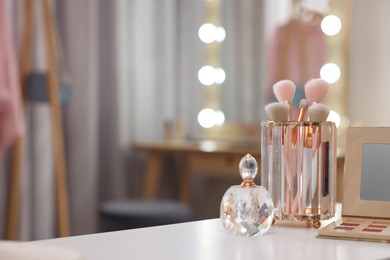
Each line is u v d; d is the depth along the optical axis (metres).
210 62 3.45
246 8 3.34
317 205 1.16
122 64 3.33
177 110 3.53
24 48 2.84
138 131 3.43
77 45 3.14
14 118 2.66
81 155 3.15
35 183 2.99
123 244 1.01
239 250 0.97
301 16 3.15
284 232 1.12
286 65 3.19
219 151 3.08
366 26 3.01
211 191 3.52
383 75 2.96
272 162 1.17
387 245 1.01
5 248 0.70
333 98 3.07
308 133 1.15
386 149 1.20
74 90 3.14
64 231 2.82
